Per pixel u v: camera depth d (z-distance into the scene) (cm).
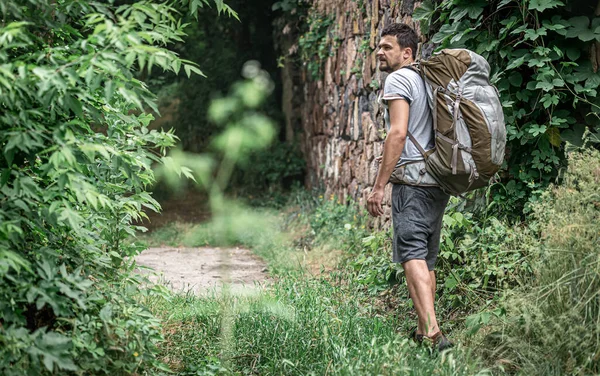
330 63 1162
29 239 308
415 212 399
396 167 403
